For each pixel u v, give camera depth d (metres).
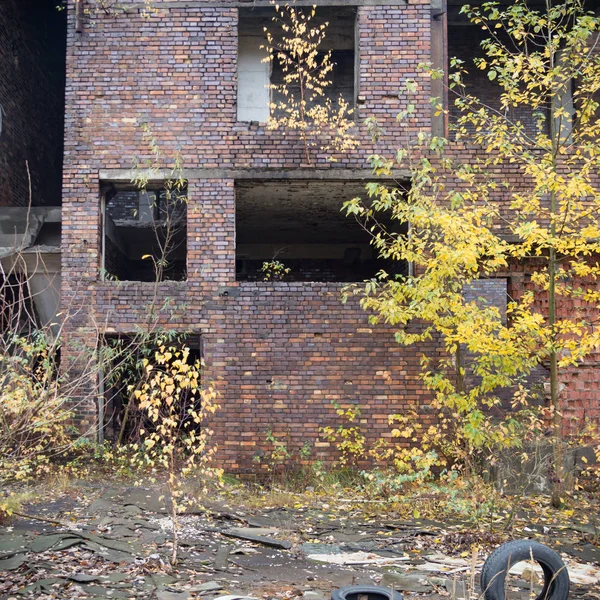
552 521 9.19
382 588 5.89
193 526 8.38
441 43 11.87
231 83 11.81
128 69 11.82
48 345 10.21
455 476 8.89
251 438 11.29
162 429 7.80
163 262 11.74
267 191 12.50
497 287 11.77
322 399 11.37
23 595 5.98
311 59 11.72
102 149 11.71
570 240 9.05
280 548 7.75
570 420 11.68
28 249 11.94
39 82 15.61
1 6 13.38
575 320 11.37
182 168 11.69
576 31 9.05
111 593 6.12
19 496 8.93
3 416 8.17
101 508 8.73
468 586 6.63
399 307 9.26
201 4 11.89
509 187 11.62
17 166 14.23
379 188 9.11
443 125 11.73
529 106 14.13
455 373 11.20
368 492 10.02
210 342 11.45
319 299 11.52
